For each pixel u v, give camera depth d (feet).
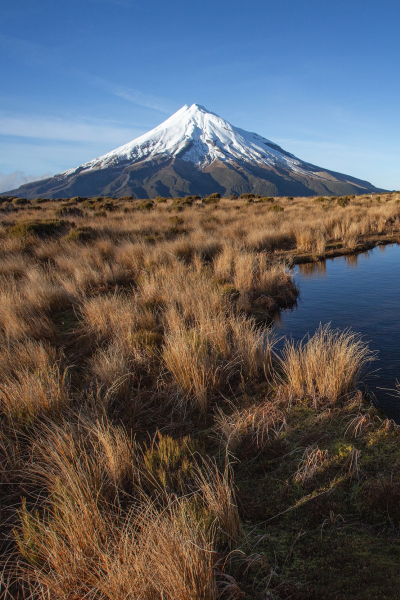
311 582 6.09
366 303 22.52
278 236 40.22
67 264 29.37
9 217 64.39
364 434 9.73
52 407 11.16
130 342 15.26
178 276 23.72
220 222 52.85
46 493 8.57
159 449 9.07
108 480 8.29
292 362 12.86
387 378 13.56
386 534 6.87
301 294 24.97
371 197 106.42
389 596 5.70
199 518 6.92
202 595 5.53
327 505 7.53
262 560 6.45
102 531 6.61
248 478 8.75
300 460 9.02
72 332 18.08
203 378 12.59
